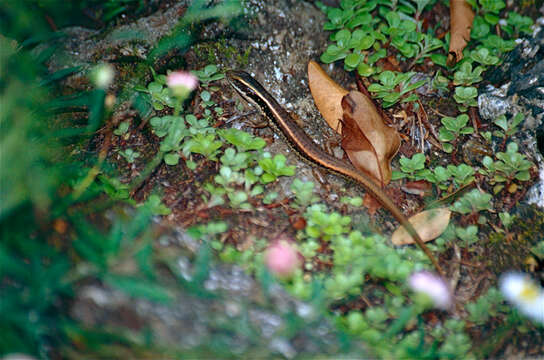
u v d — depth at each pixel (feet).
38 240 1.02
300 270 1.12
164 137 1.26
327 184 1.25
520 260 1.18
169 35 1.30
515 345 1.10
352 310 1.11
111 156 1.25
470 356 1.07
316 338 1.03
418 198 1.24
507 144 1.29
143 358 0.97
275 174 1.19
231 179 1.19
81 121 1.26
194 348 0.99
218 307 1.03
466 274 1.17
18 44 1.28
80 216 1.07
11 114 1.13
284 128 1.27
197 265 1.06
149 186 1.21
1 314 0.96
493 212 1.23
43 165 1.14
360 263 1.11
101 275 1.01
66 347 0.97
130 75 1.28
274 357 1.00
